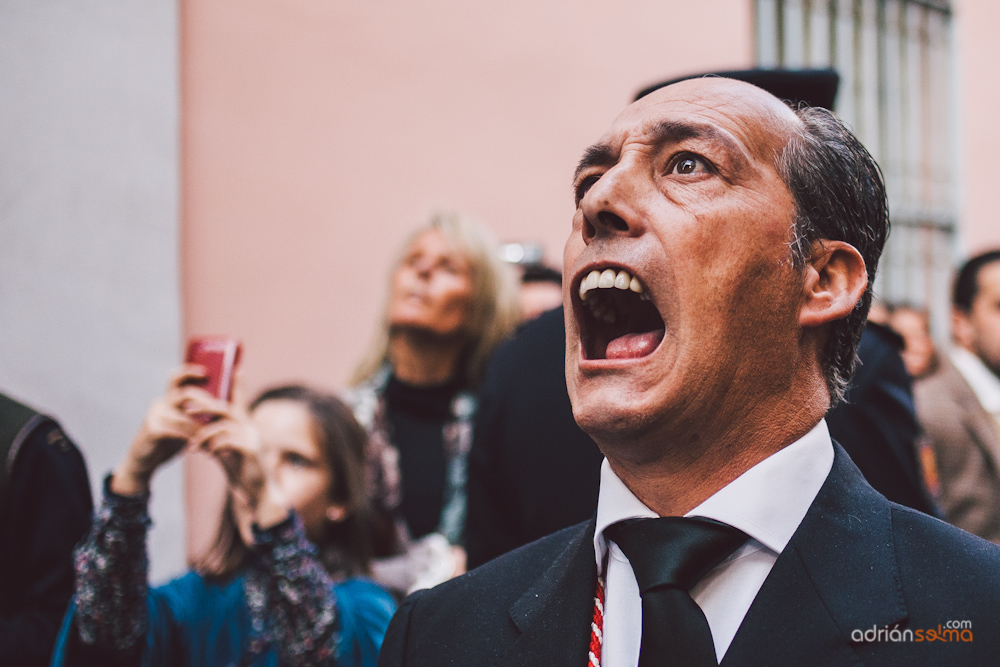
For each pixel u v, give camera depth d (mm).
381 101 3844
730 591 862
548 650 928
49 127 3033
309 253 3607
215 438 1627
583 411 881
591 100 4492
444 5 4055
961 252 6547
